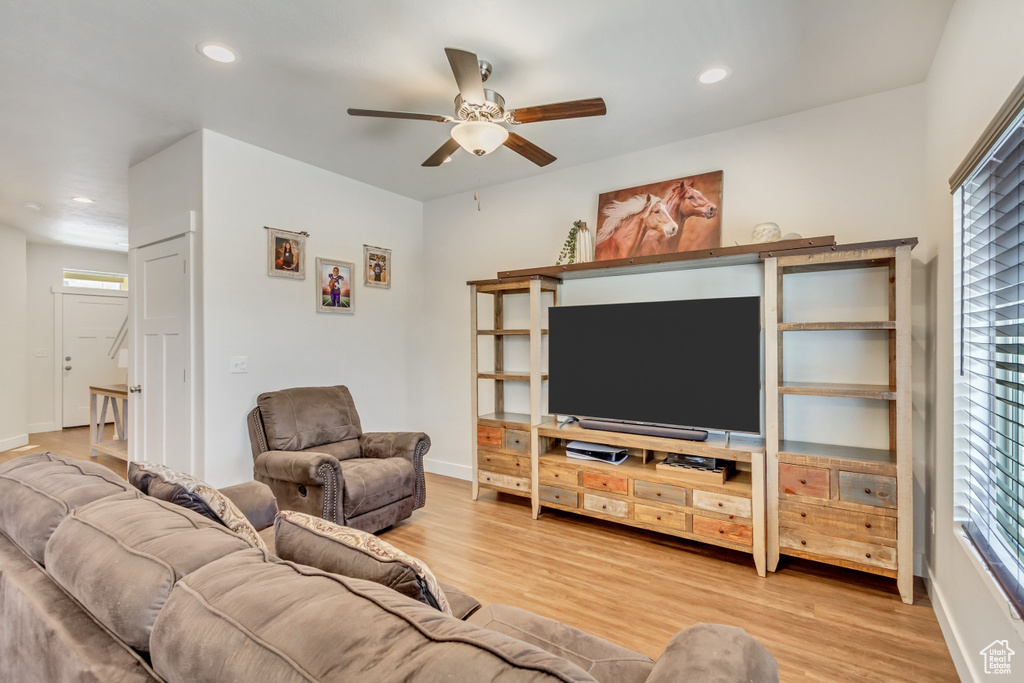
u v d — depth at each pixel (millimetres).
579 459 3266
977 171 1656
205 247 3156
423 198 4664
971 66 1771
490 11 2023
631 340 3193
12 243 5594
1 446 5395
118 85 2588
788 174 2949
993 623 1486
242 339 3369
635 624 2123
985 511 1664
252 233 3420
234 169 3312
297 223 3709
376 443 3486
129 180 3785
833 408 2812
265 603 736
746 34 2184
